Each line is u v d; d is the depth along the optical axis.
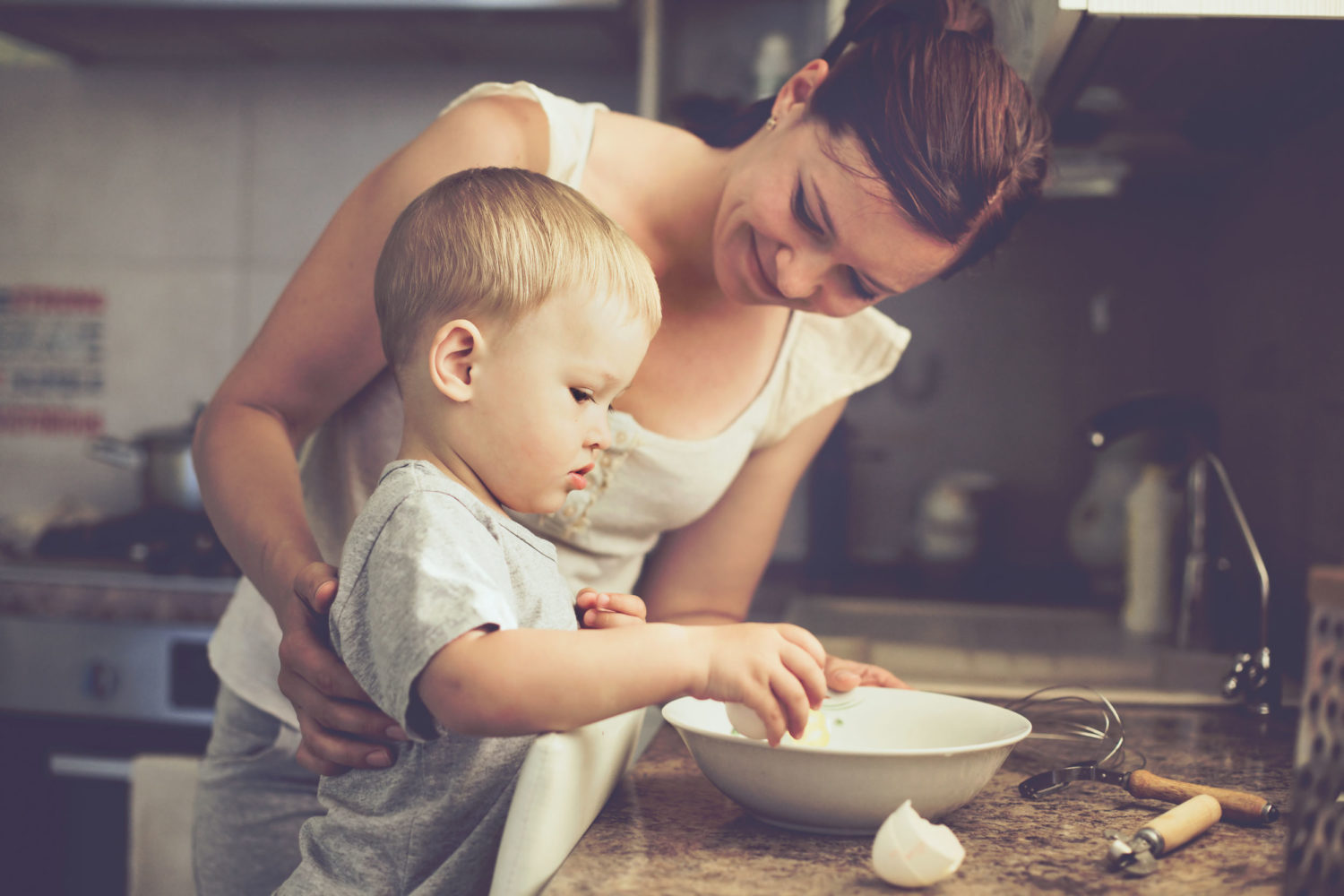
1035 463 2.29
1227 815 0.67
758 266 0.81
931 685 1.18
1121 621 1.71
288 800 0.96
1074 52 1.02
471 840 0.64
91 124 2.46
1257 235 1.68
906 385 2.33
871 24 0.83
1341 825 0.50
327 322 0.86
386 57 2.35
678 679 0.59
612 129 0.94
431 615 0.56
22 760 1.84
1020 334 2.28
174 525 2.07
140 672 1.81
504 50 2.28
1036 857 0.60
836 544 2.22
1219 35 1.04
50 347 2.49
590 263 0.67
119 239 2.47
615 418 0.92
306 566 0.71
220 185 2.44
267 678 0.95
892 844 0.54
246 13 2.08
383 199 0.86
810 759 0.58
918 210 0.72
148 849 1.71
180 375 2.46
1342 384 1.26
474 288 0.65
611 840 0.61
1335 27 1.01
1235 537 1.67
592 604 0.73
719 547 1.13
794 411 1.07
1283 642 1.42
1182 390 2.20
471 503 0.64
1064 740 0.90
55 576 1.84
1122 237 2.21
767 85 1.96
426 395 0.67
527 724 0.57
